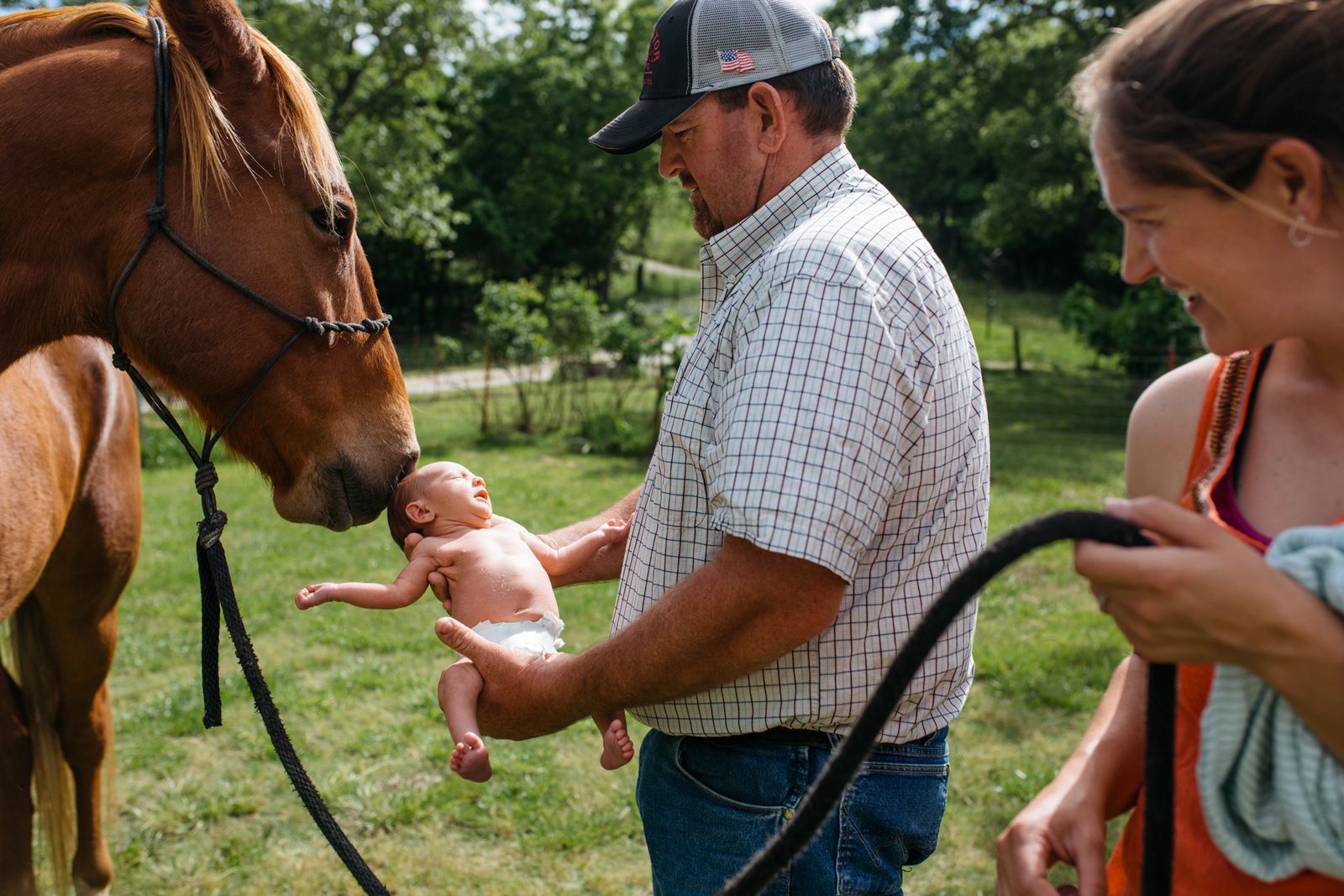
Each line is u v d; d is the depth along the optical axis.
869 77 20.31
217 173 1.72
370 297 1.94
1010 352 19.91
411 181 19.11
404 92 20.25
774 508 1.21
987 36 17.91
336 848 1.58
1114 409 12.76
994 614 5.08
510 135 29.86
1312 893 0.90
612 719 1.62
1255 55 0.80
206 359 1.78
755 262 1.46
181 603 5.44
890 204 1.47
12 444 2.20
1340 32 0.78
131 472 2.87
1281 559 0.81
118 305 1.76
